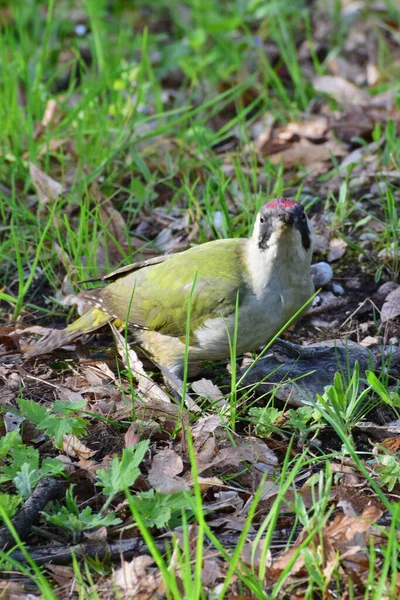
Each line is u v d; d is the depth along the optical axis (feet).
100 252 39.52
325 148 46.11
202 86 54.49
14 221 41.68
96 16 59.21
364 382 30.91
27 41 58.13
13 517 24.38
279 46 55.83
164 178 44.37
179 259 32.17
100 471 25.29
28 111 45.14
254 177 41.09
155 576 22.03
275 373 31.48
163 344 32.17
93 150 44.96
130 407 29.43
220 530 24.61
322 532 22.59
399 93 49.90
